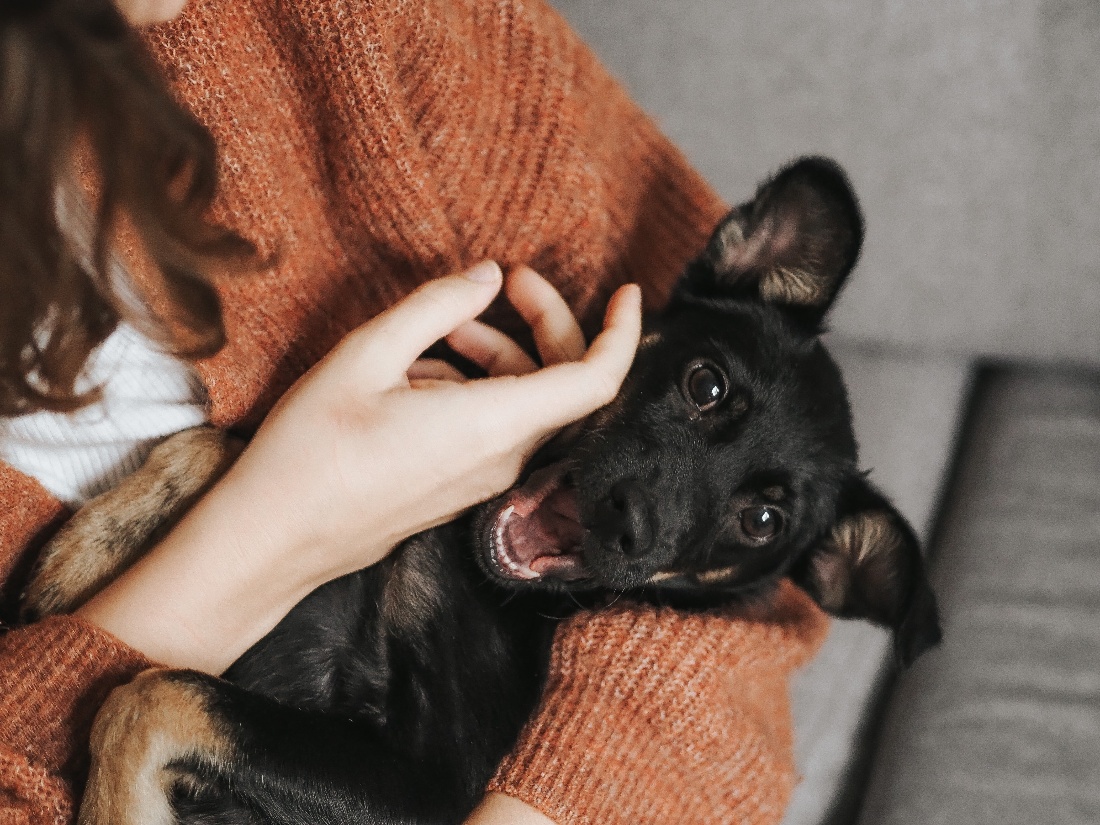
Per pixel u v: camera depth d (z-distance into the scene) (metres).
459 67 1.61
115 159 0.81
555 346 1.59
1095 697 2.22
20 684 1.22
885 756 2.33
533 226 1.72
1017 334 2.66
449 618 1.75
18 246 0.82
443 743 1.66
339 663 1.69
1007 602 2.41
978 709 2.25
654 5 2.50
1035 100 2.35
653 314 1.99
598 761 1.46
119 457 1.57
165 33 1.31
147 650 1.30
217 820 1.50
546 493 1.75
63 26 0.72
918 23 2.35
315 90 1.49
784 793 1.68
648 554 1.73
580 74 1.83
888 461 2.66
